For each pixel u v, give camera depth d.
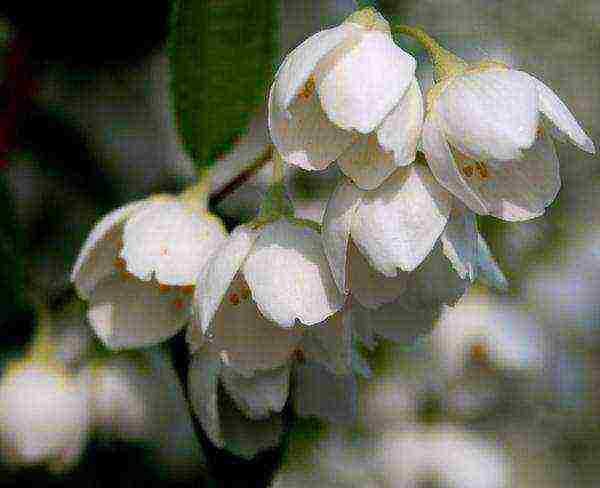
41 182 0.36
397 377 0.40
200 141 0.26
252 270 0.24
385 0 0.35
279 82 0.23
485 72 0.23
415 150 0.23
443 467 0.40
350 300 0.24
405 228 0.23
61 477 0.32
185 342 0.26
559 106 0.23
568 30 0.46
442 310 0.25
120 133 0.37
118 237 0.26
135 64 0.36
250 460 0.26
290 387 0.26
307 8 0.36
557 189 0.23
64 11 0.33
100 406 0.31
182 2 0.26
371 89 0.23
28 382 0.30
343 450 0.40
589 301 0.46
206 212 0.25
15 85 0.32
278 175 0.25
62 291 0.30
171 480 0.33
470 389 0.40
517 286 0.41
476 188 0.23
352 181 0.23
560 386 0.48
